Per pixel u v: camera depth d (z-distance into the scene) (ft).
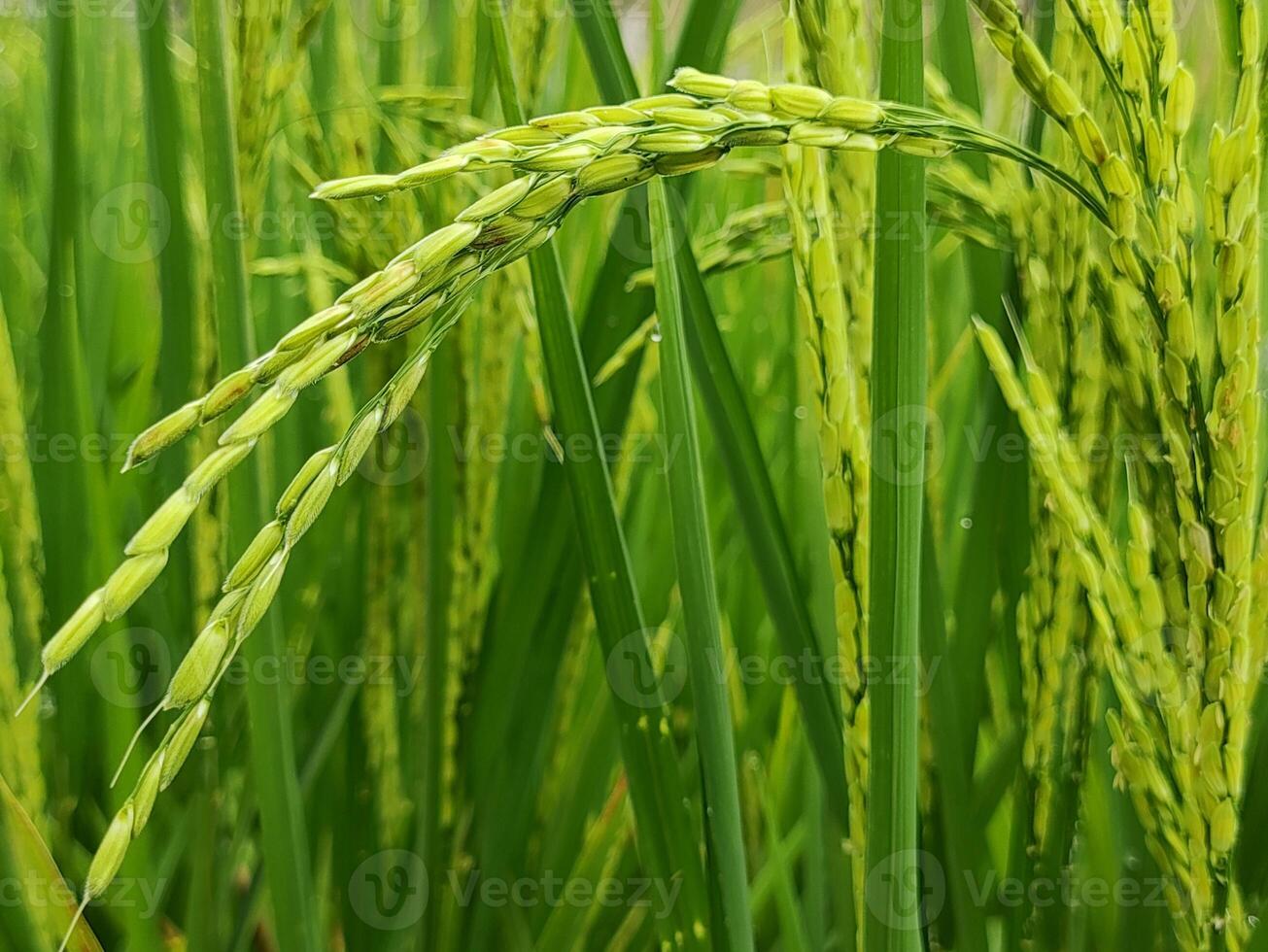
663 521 1.96
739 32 2.19
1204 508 0.89
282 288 1.98
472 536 1.41
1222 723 0.91
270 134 1.27
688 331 1.22
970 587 1.33
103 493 1.58
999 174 1.11
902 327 0.91
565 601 1.53
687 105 0.74
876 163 0.91
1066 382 1.11
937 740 1.21
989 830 1.59
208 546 1.39
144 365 1.86
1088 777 1.44
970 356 2.14
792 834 1.68
